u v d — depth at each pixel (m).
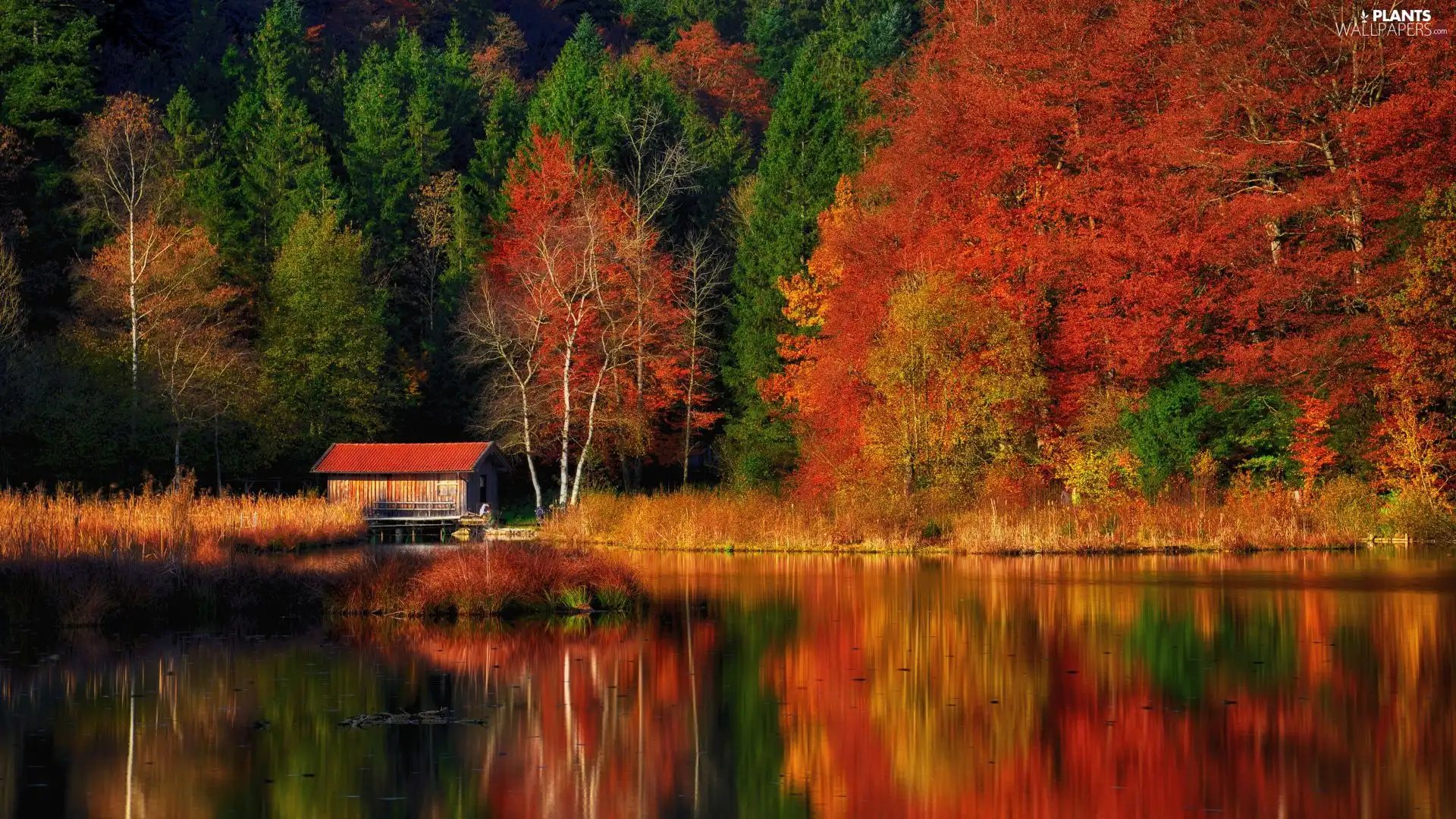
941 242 64.56
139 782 17.16
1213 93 62.00
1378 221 60.53
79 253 80.06
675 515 57.75
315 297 79.81
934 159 67.00
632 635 29.14
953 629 29.70
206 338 75.38
